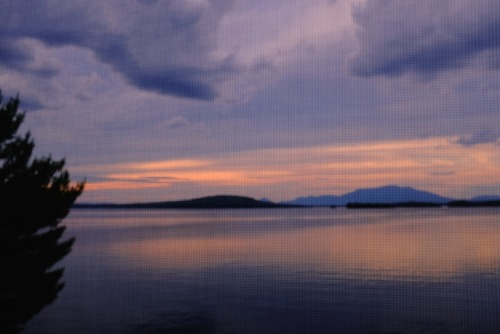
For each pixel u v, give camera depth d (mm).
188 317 8422
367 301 8789
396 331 7270
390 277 10258
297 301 9133
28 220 4398
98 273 10250
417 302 8383
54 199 4598
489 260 8477
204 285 10109
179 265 11688
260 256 13836
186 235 18500
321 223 25859
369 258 12539
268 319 8148
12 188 4250
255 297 9594
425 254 10805
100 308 7477
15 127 4355
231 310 8812
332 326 7723
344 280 10500
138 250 15109
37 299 4508
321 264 12344
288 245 15688
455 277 9258
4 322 4172
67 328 6328
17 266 4352
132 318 7992
